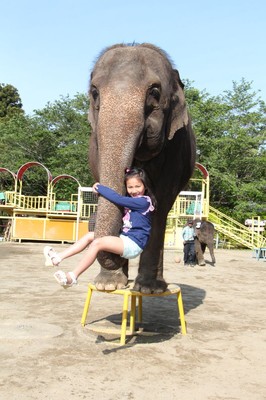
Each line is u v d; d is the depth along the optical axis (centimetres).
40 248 2244
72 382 412
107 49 532
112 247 426
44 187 3866
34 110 4000
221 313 767
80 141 3647
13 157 3744
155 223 573
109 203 425
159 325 645
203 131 3581
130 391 396
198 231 1762
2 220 3769
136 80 457
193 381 428
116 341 551
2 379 415
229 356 512
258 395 400
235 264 1825
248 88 3888
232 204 3700
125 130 434
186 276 1340
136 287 557
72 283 421
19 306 759
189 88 3725
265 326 677
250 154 3603
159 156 555
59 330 591
